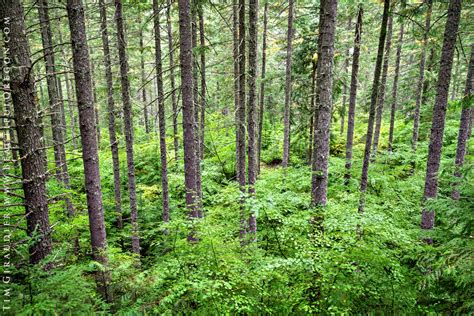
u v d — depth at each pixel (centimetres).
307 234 562
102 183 1413
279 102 2011
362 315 430
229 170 1558
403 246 486
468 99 521
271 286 472
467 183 410
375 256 449
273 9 1447
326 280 445
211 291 413
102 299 450
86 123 586
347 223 520
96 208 615
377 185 1167
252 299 436
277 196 654
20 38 486
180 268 492
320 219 610
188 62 764
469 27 1287
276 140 2067
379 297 442
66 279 359
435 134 745
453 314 387
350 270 446
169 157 1563
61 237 796
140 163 1520
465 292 369
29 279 344
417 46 1195
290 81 1444
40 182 516
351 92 1252
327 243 505
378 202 991
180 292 410
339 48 1182
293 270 487
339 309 430
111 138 1127
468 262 348
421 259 443
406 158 1443
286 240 555
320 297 469
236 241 552
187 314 438
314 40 1263
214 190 1323
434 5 1234
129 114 962
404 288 445
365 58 1786
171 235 564
